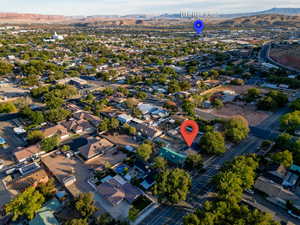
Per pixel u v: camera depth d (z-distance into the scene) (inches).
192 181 3435.0
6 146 4286.4
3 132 4798.2
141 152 3740.2
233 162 3408.0
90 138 4539.9
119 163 3826.3
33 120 5068.9
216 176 3198.8
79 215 2753.4
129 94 7037.4
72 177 3390.7
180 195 2888.8
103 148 4165.8
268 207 2925.7
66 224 2458.2
